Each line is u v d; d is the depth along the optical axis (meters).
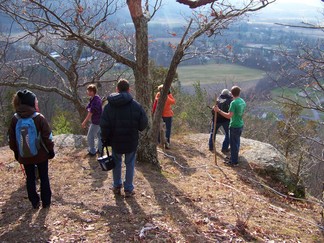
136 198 5.63
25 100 4.50
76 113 19.23
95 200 5.45
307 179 13.27
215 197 6.27
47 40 12.70
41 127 4.54
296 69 5.48
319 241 5.05
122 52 10.97
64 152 7.99
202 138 10.73
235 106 7.89
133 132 5.19
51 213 4.86
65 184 6.15
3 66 12.69
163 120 9.28
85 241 4.11
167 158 8.48
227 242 4.46
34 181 4.90
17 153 4.68
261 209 6.12
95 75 13.80
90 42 6.86
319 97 5.51
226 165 8.48
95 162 7.44
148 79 7.15
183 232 4.57
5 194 5.62
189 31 7.10
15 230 4.34
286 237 5.01
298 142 9.37
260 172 8.27
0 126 19.14
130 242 4.14
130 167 5.48
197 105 19.14
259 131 18.80
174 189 6.35
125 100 5.01
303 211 6.67
